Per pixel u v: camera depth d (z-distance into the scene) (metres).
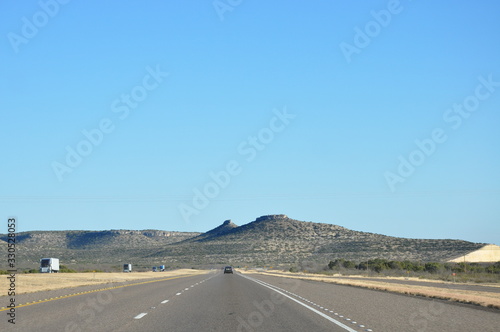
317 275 95.94
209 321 20.02
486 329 17.75
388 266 117.44
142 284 50.25
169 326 18.48
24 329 17.27
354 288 45.19
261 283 54.69
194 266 189.12
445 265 105.44
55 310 23.42
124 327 18.11
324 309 24.92
